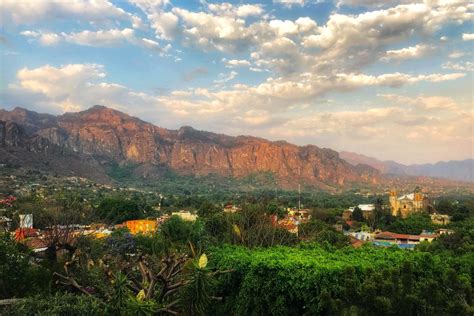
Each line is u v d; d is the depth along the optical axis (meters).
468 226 61.53
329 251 19.62
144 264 14.77
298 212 97.75
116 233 35.25
